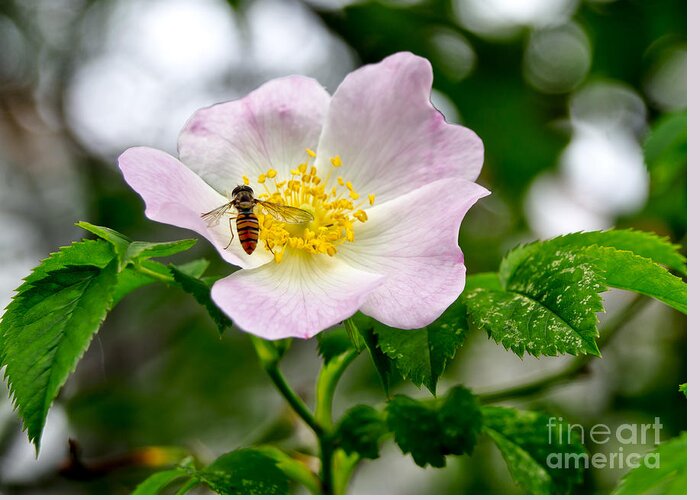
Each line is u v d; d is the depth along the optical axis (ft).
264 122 1.00
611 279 0.94
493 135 1.30
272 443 1.07
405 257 0.95
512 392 1.04
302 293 0.95
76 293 0.91
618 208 1.28
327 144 1.00
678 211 1.19
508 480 1.28
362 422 0.98
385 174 0.99
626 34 1.28
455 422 0.97
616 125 1.31
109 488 1.20
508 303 0.94
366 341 0.93
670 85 1.29
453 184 0.96
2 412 1.19
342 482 1.00
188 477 1.05
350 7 1.29
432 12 1.30
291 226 0.99
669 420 1.22
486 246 1.32
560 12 1.30
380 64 0.99
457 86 1.29
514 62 1.30
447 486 1.31
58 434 1.24
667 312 1.30
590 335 0.91
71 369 0.89
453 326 0.93
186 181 0.95
